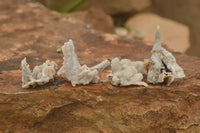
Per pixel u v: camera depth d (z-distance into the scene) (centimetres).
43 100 81
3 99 81
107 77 83
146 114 83
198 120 84
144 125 83
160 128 84
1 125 83
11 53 91
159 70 82
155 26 168
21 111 82
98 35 97
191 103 83
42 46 93
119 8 180
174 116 84
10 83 82
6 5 112
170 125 84
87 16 132
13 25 101
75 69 82
